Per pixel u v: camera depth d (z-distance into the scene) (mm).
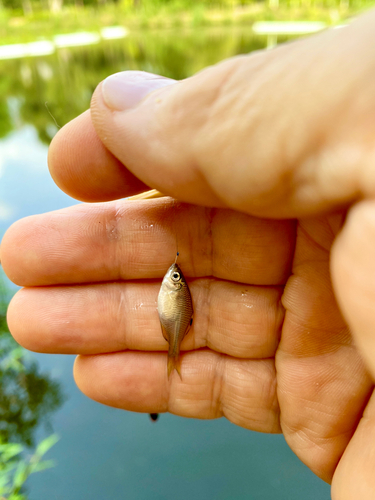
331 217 63
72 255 76
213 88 46
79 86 421
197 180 53
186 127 49
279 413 82
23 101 422
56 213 76
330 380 71
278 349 78
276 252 73
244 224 73
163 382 83
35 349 81
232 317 79
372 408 65
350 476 61
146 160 55
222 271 78
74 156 64
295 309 73
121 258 77
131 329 80
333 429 72
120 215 76
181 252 78
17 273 77
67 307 78
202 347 84
